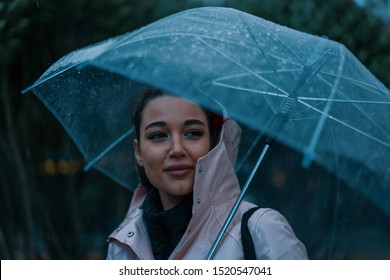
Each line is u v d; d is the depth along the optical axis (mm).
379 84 3203
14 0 6496
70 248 8398
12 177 7672
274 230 2809
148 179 3391
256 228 2818
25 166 7902
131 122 3742
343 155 2973
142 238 3178
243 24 3062
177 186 2988
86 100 3584
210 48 2938
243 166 4223
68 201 8523
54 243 7660
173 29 3051
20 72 7242
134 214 3357
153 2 7262
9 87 7316
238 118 2719
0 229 6473
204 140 3016
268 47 2979
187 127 2988
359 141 3006
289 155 6406
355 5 6695
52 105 3475
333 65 3004
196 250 2926
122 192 9023
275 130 2750
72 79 3445
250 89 2828
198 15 3150
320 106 2881
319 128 2623
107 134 3760
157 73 2828
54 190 8586
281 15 6684
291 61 2955
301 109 2875
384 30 6996
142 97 3299
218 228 2957
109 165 3865
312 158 2646
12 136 7102
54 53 7145
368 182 3014
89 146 3740
